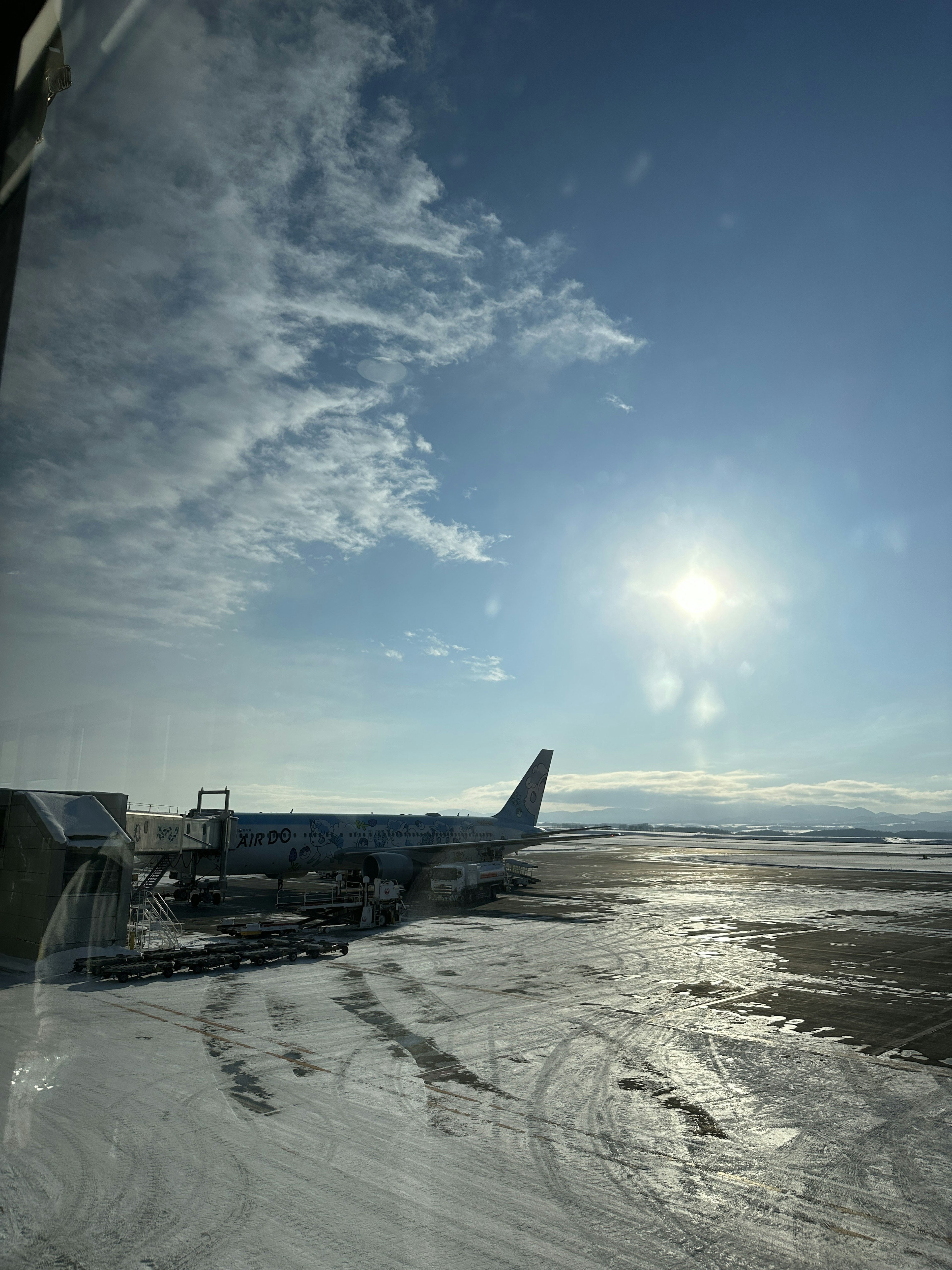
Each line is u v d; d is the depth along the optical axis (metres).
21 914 21.69
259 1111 12.50
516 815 65.88
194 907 39.78
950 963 28.17
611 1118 12.79
